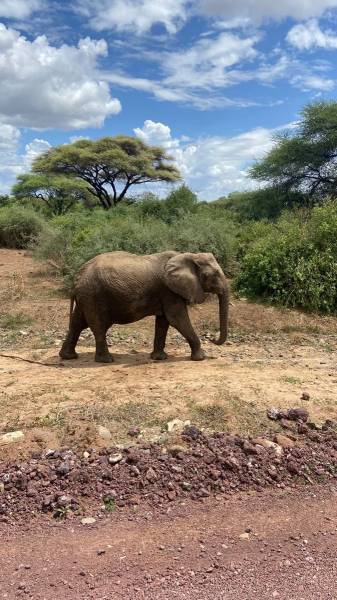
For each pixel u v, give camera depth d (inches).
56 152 1808.6
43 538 153.3
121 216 916.0
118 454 191.6
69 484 177.8
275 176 1167.0
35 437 200.7
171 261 292.2
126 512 166.6
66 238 680.4
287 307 475.8
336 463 196.1
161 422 215.6
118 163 1711.4
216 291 300.4
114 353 331.0
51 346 357.4
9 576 136.3
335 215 522.6
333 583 133.6
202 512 167.0
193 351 308.3
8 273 693.3
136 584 133.1
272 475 187.0
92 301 291.1
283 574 136.8
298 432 214.5
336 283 470.3
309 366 302.7
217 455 193.5
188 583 133.3
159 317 308.8
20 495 173.0
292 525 160.1
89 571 137.9
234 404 229.1
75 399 236.1
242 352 344.5
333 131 1090.1
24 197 1765.5
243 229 689.6
